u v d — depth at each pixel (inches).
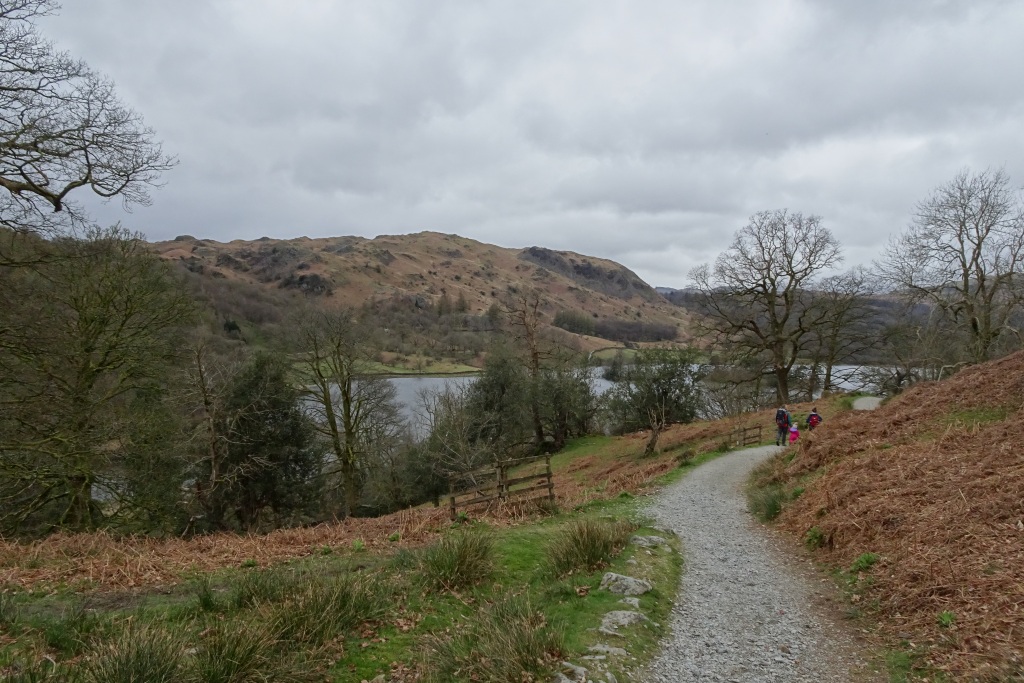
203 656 213.0
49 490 649.6
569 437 1584.6
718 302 1465.3
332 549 422.0
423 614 288.2
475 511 554.6
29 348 536.4
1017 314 1099.9
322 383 1043.9
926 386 716.0
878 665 232.2
